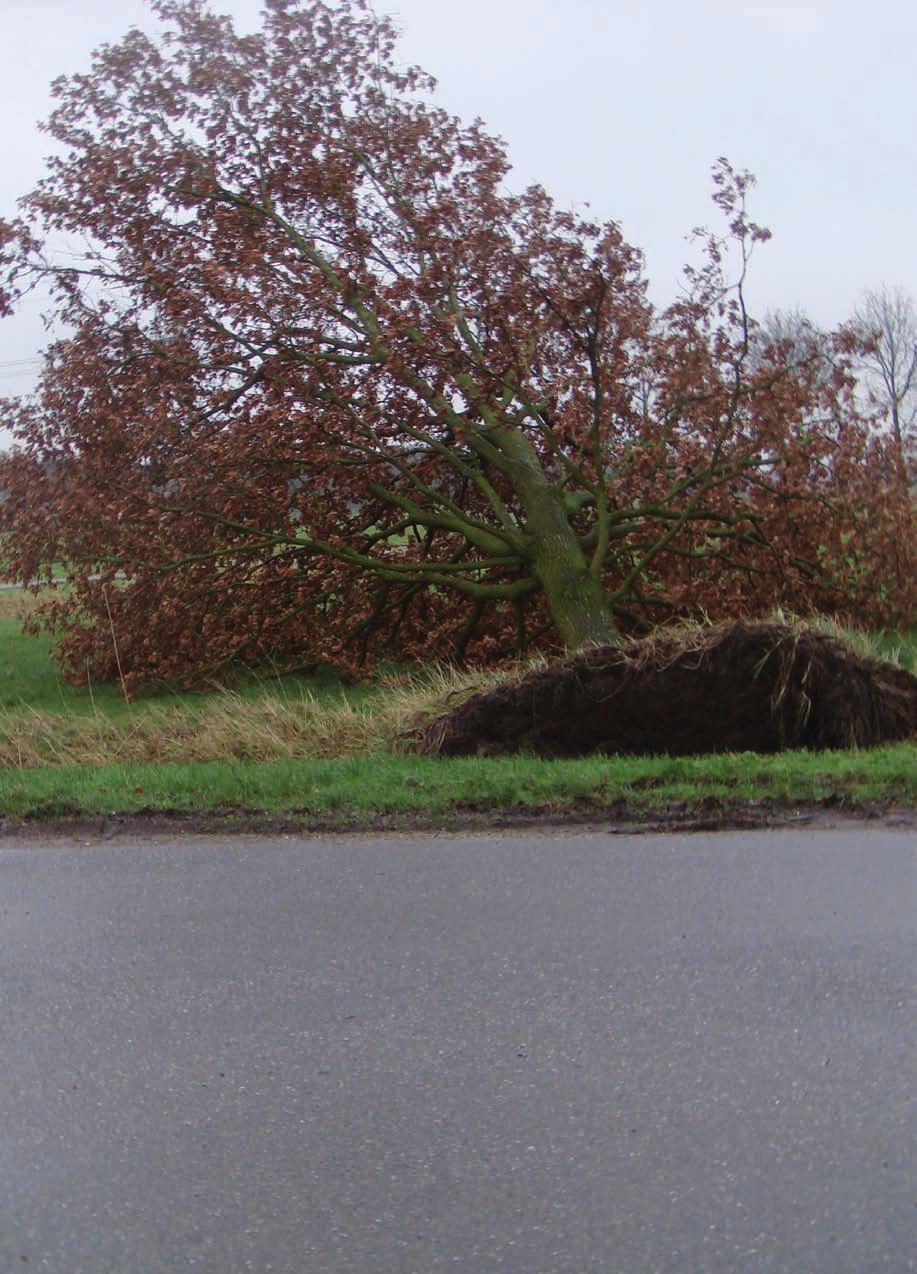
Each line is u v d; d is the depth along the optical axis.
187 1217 3.56
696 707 10.02
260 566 15.73
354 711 12.12
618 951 5.39
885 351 40.94
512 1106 4.11
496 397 14.82
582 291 14.52
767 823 7.50
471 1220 3.50
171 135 16.34
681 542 15.80
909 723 10.15
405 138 15.73
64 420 15.60
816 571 15.62
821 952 5.28
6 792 8.99
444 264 14.70
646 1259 3.30
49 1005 5.07
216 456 14.78
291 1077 4.38
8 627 21.91
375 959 5.45
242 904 6.30
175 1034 4.76
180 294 14.68
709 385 14.85
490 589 15.33
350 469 15.66
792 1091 4.12
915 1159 3.70
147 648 15.47
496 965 5.31
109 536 15.22
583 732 10.19
